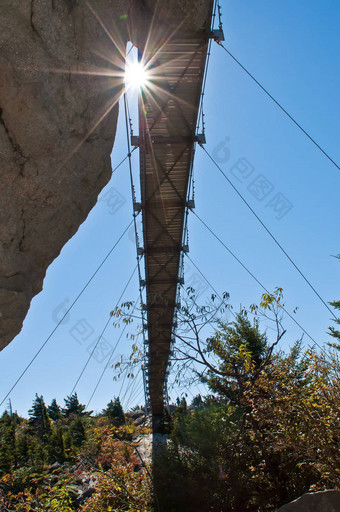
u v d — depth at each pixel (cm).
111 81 609
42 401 4684
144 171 1666
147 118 1498
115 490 1155
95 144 588
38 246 530
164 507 1066
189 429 1225
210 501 1015
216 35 1259
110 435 1202
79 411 4669
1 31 424
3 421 3569
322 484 741
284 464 890
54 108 489
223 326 1304
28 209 492
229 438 1081
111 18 603
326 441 646
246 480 995
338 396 646
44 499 983
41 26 462
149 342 2488
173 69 1350
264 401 827
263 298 973
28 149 469
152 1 1062
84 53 536
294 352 912
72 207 579
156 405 3294
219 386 1066
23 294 501
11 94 441
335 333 1795
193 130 1538
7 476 1163
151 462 1245
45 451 3105
